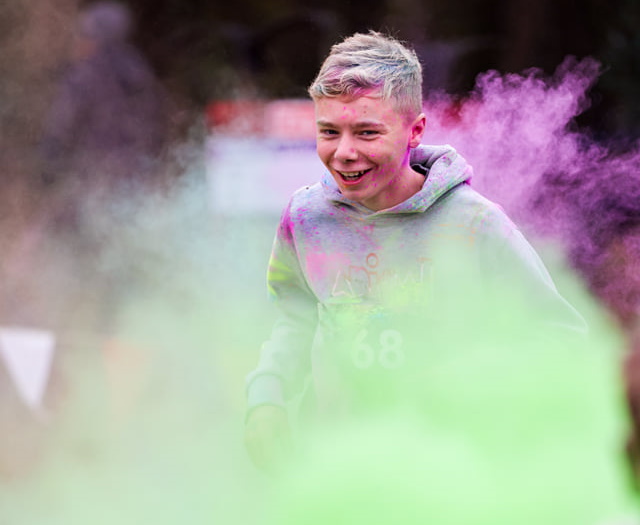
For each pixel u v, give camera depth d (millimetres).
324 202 6914
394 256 6719
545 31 20547
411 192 6746
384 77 6438
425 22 22297
